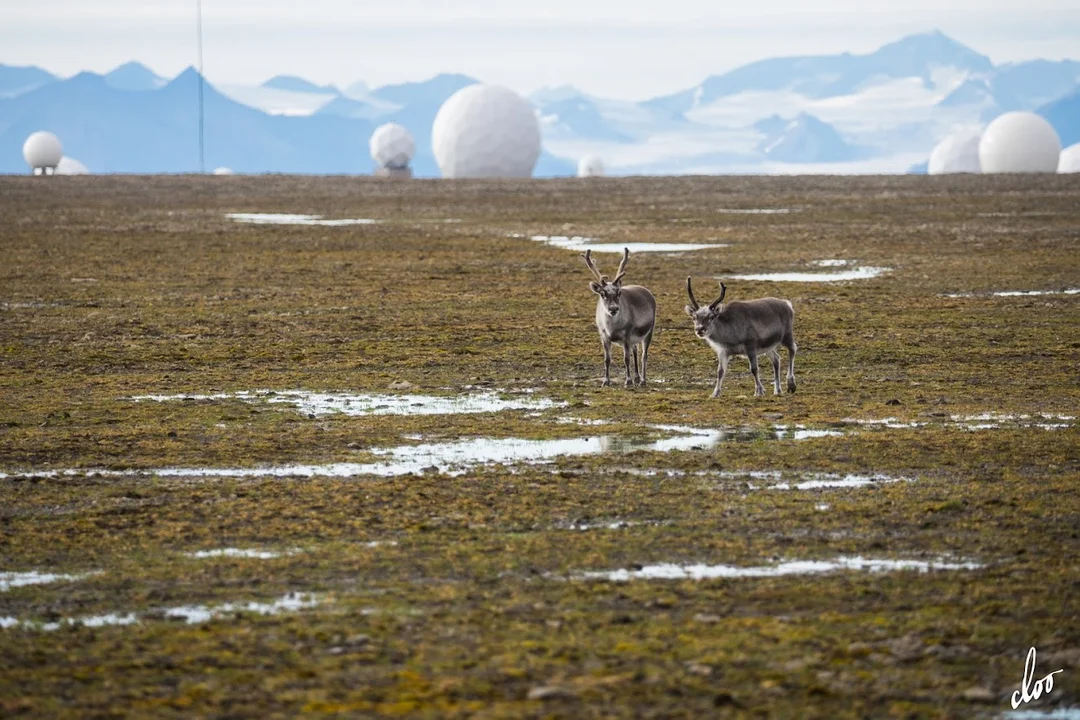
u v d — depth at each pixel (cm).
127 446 6731
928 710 3391
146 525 5241
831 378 8756
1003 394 8069
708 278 14625
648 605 4203
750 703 3438
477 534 5059
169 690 3572
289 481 5966
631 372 9056
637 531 5078
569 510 5391
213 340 10519
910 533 5016
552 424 7288
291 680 3616
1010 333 10550
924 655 3744
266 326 11231
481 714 3369
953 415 7388
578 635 3931
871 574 4509
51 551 4912
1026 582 4394
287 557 4791
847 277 14575
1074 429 6919
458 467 6244
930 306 12150
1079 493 5566
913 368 9094
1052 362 9281
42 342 10444
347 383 8681
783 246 18012
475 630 3988
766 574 4534
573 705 3425
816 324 11125
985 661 3709
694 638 3894
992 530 5031
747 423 7244
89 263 16050
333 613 4166
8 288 13775
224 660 3772
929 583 4400
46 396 8219
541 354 9812
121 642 3934
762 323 8019
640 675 3619
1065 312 11669
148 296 13188
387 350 10031
